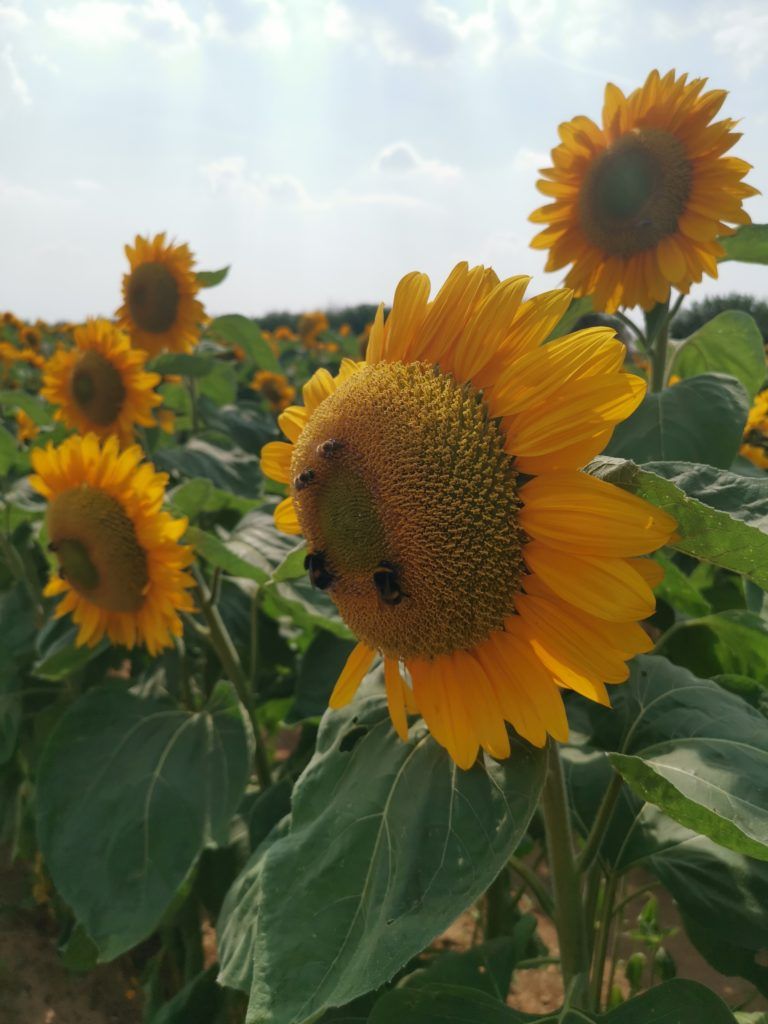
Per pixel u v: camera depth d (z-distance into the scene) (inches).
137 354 49.2
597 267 35.2
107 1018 38.2
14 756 46.7
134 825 29.1
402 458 15.9
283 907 17.0
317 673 35.3
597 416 14.9
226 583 44.3
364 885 16.7
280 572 23.3
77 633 36.7
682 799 16.1
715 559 15.5
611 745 21.7
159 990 34.7
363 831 17.3
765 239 34.8
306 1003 15.7
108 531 31.0
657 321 34.9
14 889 47.3
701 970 37.8
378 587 15.8
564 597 14.9
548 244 36.4
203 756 30.5
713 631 27.1
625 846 23.4
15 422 83.0
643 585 14.4
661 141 33.3
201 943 34.8
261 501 42.7
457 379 16.6
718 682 25.1
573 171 35.4
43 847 29.2
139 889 28.2
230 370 76.1
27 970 40.8
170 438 63.6
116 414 49.8
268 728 45.2
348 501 16.2
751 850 16.0
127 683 39.8
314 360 142.4
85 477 31.9
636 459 28.4
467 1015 19.1
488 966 23.6
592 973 24.9
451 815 16.7
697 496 17.1
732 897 21.3
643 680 22.9
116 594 31.7
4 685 42.4
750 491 16.9
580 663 15.3
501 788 16.7
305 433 18.0
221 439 56.7
